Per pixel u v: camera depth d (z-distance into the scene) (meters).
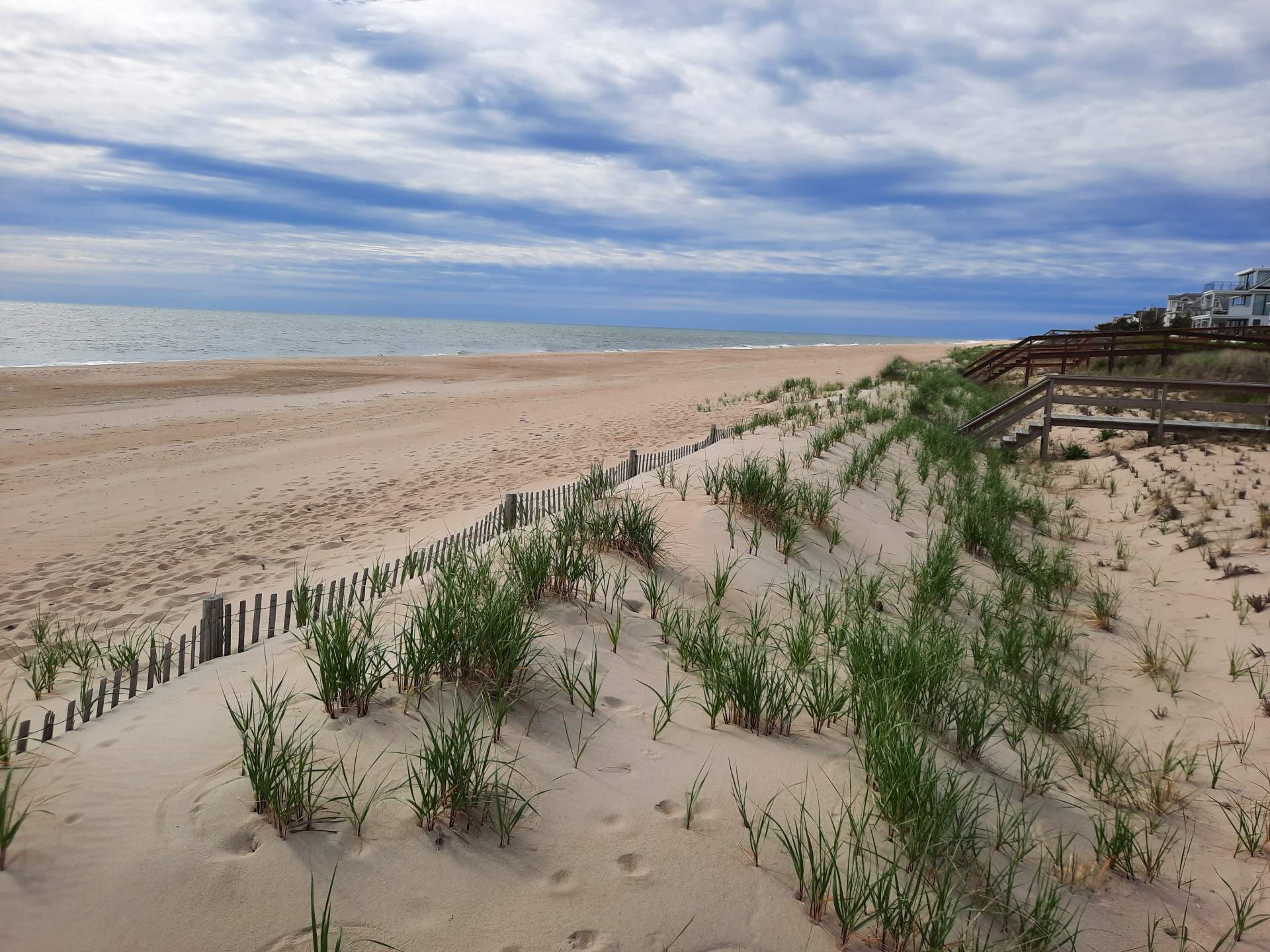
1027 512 9.38
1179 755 4.16
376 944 2.24
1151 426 12.41
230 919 2.26
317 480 11.67
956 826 3.01
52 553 8.05
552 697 3.70
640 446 14.26
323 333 71.69
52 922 2.17
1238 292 63.56
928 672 4.18
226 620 4.49
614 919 2.44
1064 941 2.63
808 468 9.30
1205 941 2.74
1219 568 6.82
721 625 5.04
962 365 28.62
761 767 3.39
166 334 57.19
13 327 57.00
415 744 3.17
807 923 2.53
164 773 2.89
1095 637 5.91
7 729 3.35
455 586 4.42
